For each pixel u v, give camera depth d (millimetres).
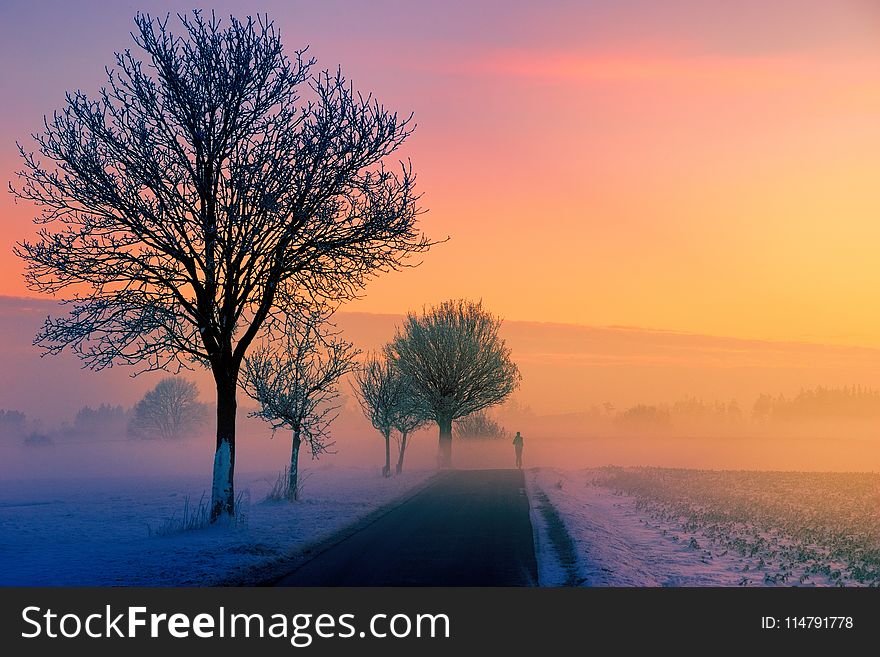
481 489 31766
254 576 13492
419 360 51188
